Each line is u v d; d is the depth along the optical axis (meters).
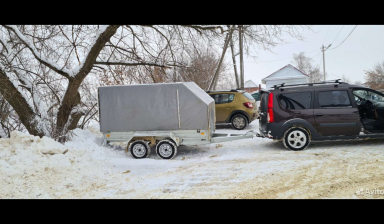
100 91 8.21
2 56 8.80
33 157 6.14
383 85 35.28
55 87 9.60
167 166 6.98
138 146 7.91
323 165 5.97
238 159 7.12
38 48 9.43
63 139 8.47
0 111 8.46
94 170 6.47
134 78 10.97
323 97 7.59
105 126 8.22
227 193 4.71
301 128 7.56
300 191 4.58
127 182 5.73
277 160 6.66
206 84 17.22
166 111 7.86
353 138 7.42
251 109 12.13
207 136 7.81
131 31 10.27
